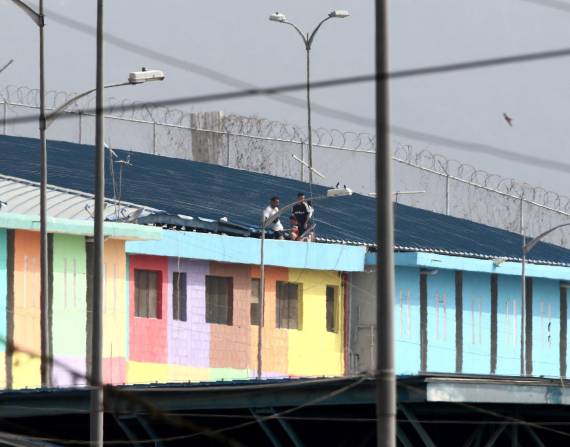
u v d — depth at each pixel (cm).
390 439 6925
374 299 19862
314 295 19550
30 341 16350
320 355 19588
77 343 16762
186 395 10062
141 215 18025
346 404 9638
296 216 19400
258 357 17662
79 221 16588
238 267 18762
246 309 18825
